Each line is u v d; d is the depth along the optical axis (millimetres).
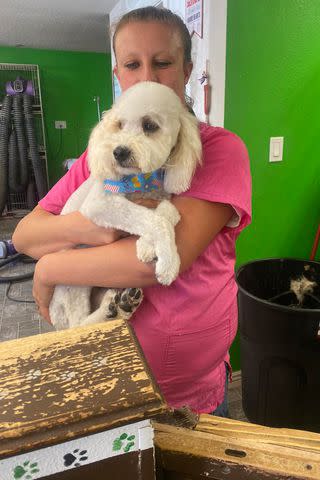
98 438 321
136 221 751
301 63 1649
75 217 838
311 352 1421
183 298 824
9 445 296
